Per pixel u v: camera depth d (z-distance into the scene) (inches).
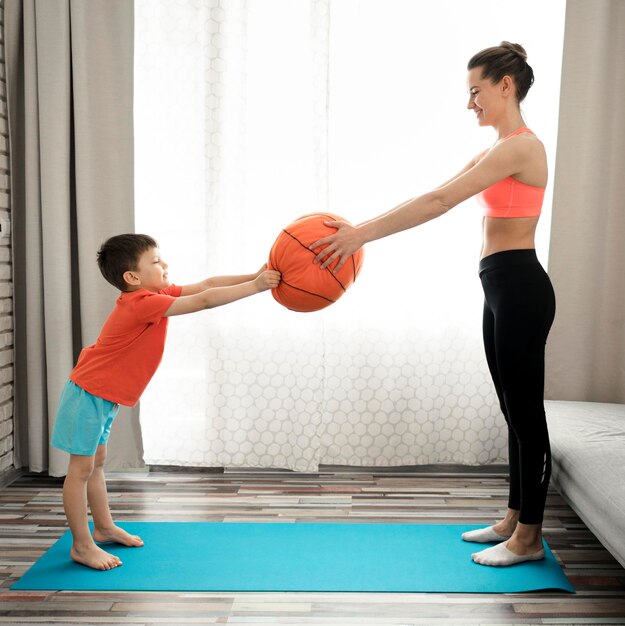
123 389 94.1
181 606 86.1
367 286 130.5
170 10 127.0
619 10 124.6
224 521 111.5
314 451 131.8
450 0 126.4
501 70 92.5
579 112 126.4
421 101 127.8
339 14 127.0
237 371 131.8
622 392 132.7
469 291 131.0
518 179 91.0
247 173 129.1
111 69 124.6
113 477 131.9
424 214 87.3
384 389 133.0
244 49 125.5
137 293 92.3
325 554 99.7
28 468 133.5
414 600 87.7
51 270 125.1
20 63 126.0
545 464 94.5
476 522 111.6
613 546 83.7
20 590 89.6
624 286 130.6
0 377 124.2
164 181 130.3
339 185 129.7
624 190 128.7
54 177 124.0
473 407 133.3
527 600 87.9
